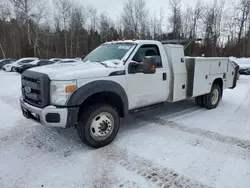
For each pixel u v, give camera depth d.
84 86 3.31
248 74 15.43
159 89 4.48
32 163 3.20
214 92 6.05
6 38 44.66
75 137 4.10
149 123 4.85
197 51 37.44
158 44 4.51
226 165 3.08
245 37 37.03
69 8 46.91
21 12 41.50
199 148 3.59
